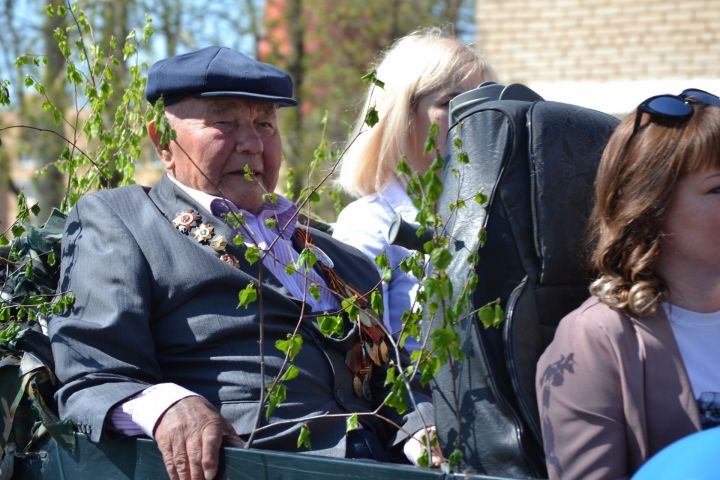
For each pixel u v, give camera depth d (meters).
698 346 2.29
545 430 2.25
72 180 3.67
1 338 2.85
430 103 3.67
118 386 2.66
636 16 10.77
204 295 2.92
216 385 2.85
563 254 2.48
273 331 2.94
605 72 10.92
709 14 10.48
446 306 2.42
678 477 1.76
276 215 3.21
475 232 2.44
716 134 2.25
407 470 2.24
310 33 11.91
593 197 2.55
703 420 2.24
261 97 3.11
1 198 9.68
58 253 3.14
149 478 2.58
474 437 2.37
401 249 3.54
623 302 2.27
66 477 2.72
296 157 10.97
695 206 2.27
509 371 2.36
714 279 2.30
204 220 3.04
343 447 2.87
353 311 2.73
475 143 2.53
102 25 10.09
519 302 2.42
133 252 2.90
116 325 2.76
